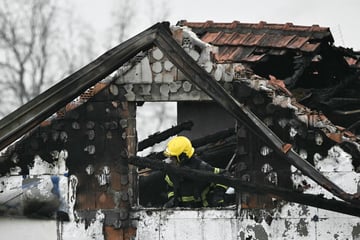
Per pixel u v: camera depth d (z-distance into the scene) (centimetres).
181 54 2775
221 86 2811
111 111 3011
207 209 2956
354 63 3647
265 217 2917
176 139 3009
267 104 2905
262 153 2920
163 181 3394
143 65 2991
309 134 2870
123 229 2997
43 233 3019
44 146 3031
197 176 2889
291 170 2892
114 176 3009
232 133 3303
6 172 3042
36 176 3036
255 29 3506
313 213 2891
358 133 3431
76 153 3022
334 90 3488
